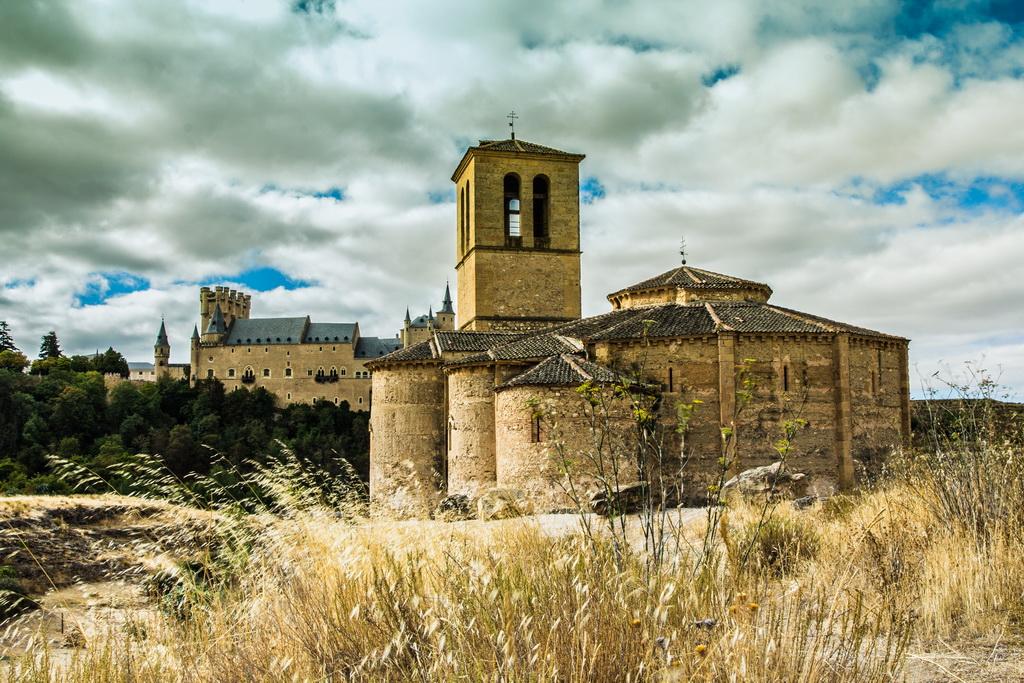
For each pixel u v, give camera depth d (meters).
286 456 11.16
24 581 11.70
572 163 54.94
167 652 7.57
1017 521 10.91
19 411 105.62
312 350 179.25
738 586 7.73
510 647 6.23
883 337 39.38
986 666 7.08
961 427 13.50
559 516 19.66
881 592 8.10
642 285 45.06
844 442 36.22
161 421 141.38
